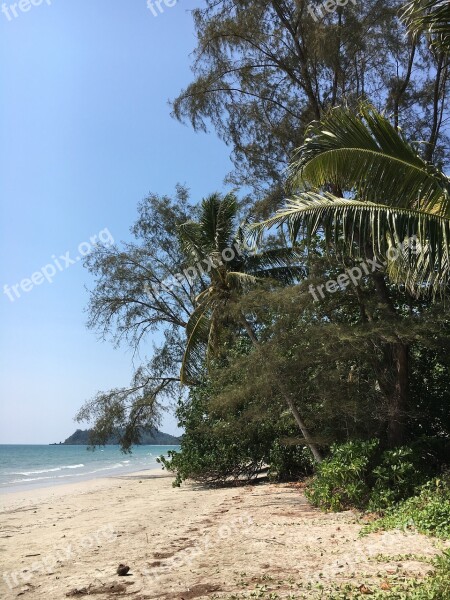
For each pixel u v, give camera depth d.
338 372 13.57
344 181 9.54
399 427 12.88
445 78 19.16
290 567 7.26
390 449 12.50
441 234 8.62
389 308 13.29
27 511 16.62
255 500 14.59
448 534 8.31
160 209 30.70
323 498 11.90
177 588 6.58
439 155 18.83
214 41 19.25
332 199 10.05
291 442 14.46
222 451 18.86
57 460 73.12
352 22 17.66
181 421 19.95
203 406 18.62
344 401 13.12
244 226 17.08
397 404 12.88
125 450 30.52
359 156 9.15
